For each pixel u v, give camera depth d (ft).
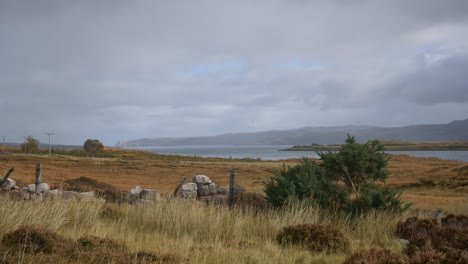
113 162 200.54
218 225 30.25
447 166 178.09
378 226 32.78
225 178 130.52
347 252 25.70
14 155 218.79
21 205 28.43
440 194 100.94
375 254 20.30
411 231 30.99
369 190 38.19
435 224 30.78
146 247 23.32
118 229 29.17
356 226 34.17
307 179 38.81
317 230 27.17
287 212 34.04
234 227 30.09
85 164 180.34
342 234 27.17
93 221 30.91
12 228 23.77
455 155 545.03
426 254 19.79
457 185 116.67
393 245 28.19
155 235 27.40
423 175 152.15
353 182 41.22
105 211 34.76
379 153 42.11
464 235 25.67
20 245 19.12
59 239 21.09
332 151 42.39
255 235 29.84
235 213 34.12
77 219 30.58
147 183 106.83
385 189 39.75
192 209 32.68
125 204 41.60
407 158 285.84
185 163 209.15
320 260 22.85
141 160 237.45
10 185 51.44
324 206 38.04
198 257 20.76
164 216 31.63
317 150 43.60
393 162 245.86
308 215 33.32
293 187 38.29
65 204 31.91
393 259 19.30
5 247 19.01
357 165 40.45
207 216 31.96
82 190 58.08
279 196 37.88
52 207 30.09
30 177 101.91
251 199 43.21
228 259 20.86
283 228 28.89
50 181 93.56
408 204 39.37
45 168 144.15
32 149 295.28
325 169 41.63
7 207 26.86
